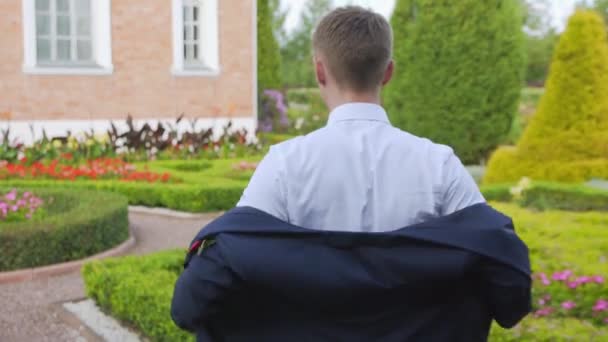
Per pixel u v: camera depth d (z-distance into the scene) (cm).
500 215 160
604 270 521
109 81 1700
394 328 155
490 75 1555
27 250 708
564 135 1145
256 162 1479
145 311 508
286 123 2334
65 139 1462
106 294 574
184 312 159
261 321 159
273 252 152
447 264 150
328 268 151
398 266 151
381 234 154
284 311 157
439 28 1555
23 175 1214
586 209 984
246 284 155
